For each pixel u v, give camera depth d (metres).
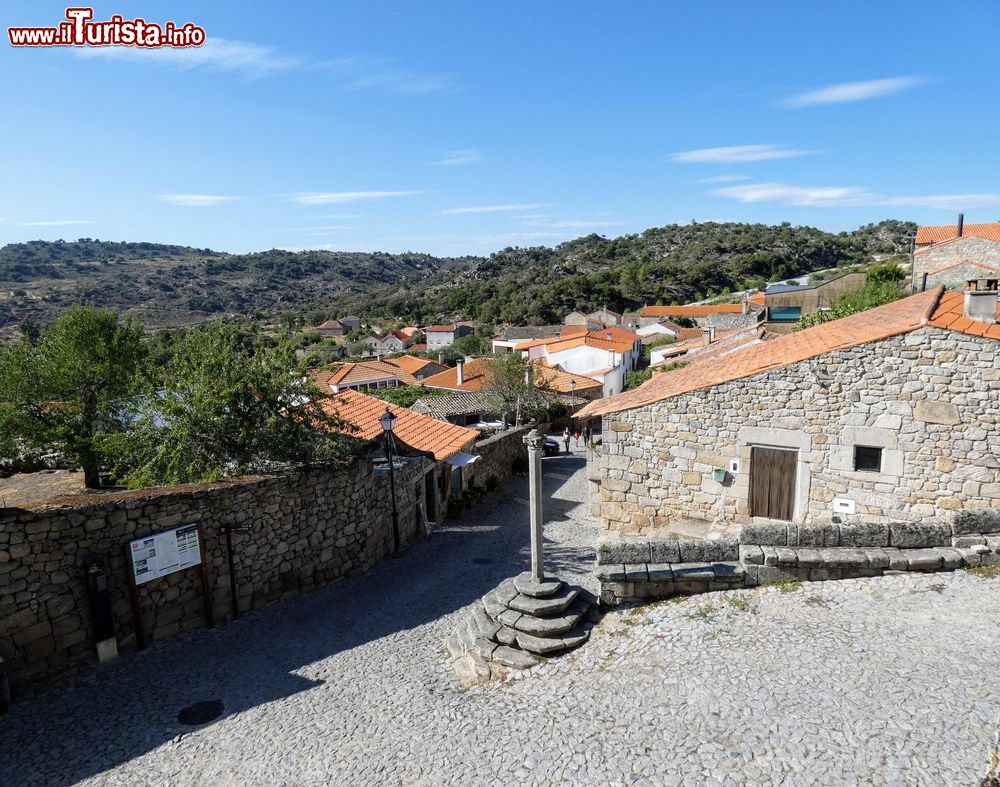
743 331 31.16
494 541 15.94
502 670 7.57
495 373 35.34
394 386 55.56
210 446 12.51
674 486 12.44
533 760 5.64
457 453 19.91
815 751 5.06
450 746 6.16
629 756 5.41
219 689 8.27
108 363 17.36
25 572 8.13
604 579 8.12
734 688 6.07
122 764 6.66
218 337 13.73
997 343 9.67
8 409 15.71
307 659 9.13
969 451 9.99
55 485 16.72
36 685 8.20
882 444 10.56
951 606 6.98
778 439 11.37
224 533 10.48
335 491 12.84
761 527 8.26
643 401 12.62
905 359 10.30
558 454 30.62
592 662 7.16
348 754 6.41
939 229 40.62
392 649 9.30
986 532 7.93
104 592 8.86
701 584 8.00
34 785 6.36
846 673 6.03
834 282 46.78
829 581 7.82
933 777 4.61
